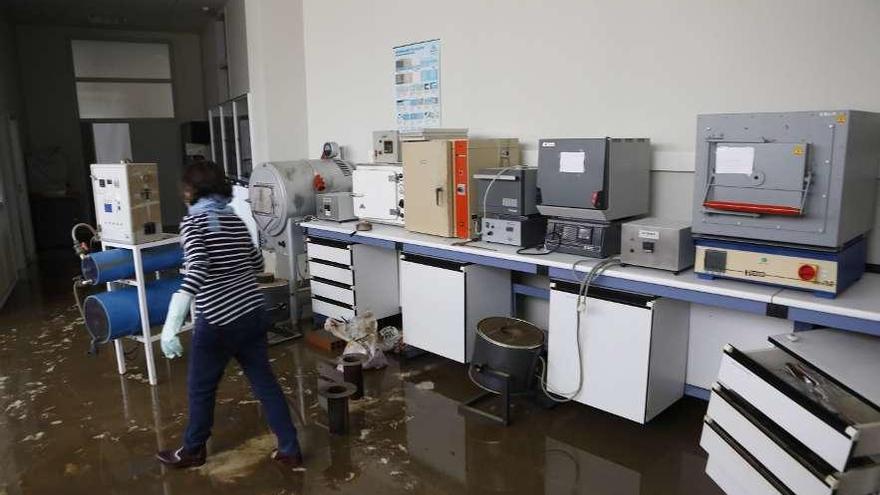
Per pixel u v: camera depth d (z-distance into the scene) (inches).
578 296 107.6
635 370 102.7
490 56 150.5
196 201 92.0
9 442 109.7
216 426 114.1
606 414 116.5
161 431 113.0
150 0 275.0
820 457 65.4
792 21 104.1
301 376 137.7
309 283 180.9
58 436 111.7
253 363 96.9
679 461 100.0
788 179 84.1
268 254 194.7
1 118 253.3
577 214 112.7
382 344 146.3
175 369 143.7
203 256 88.0
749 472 75.4
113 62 349.4
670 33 118.6
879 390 67.7
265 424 114.8
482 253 121.0
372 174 155.5
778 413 71.1
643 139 117.6
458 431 110.8
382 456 102.6
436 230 136.7
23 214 281.3
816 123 81.3
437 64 163.8
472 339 129.3
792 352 77.8
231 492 93.1
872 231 97.7
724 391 80.8
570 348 110.8
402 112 176.7
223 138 267.9
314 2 202.5
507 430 110.7
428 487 93.7
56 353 156.1
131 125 356.8
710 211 92.2
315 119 211.3
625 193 113.5
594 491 92.4
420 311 136.3
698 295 93.2
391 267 161.8
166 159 366.9
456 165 131.3
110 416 119.4
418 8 166.2
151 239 134.3
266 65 204.5
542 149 115.3
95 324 130.9
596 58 130.3
